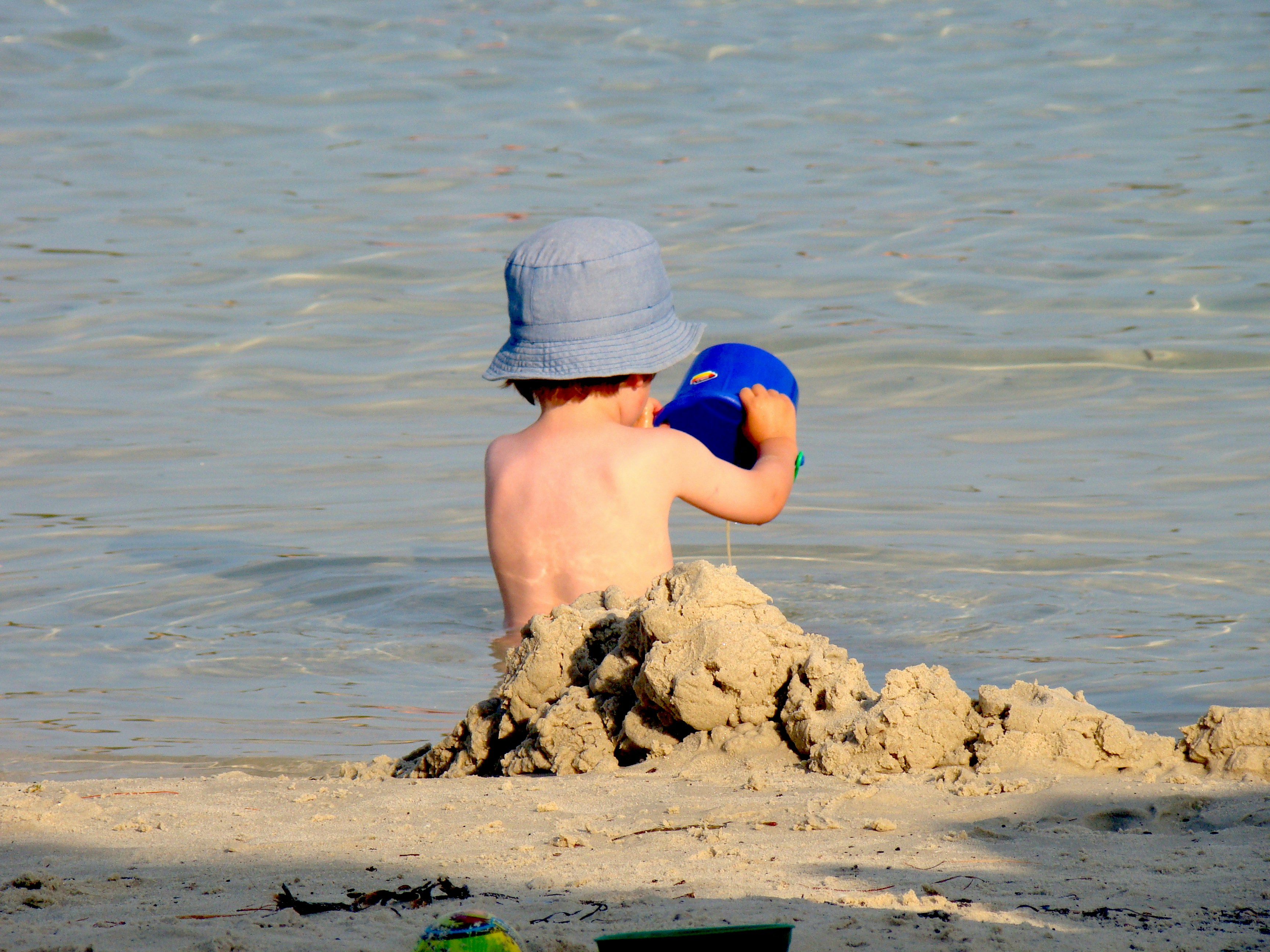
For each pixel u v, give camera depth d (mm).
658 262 16578
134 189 50219
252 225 46438
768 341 35438
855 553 22125
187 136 57000
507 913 8906
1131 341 34844
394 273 42062
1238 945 8266
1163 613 19016
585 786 12422
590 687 13953
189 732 15641
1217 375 32531
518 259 16281
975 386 32375
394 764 14609
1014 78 65000
